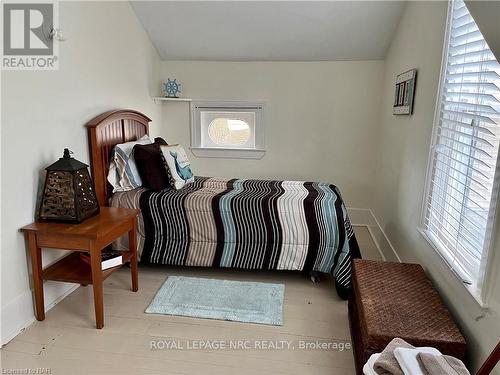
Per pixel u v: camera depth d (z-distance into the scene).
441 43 2.29
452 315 1.88
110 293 2.60
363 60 3.97
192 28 3.71
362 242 3.76
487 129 1.66
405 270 2.26
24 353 1.97
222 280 2.82
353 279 2.31
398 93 3.23
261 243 2.77
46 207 2.22
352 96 4.07
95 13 2.87
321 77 4.07
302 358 1.99
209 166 4.46
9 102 2.05
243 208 2.76
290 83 4.13
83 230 2.11
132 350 2.01
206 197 2.84
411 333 1.63
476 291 1.62
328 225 2.70
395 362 1.37
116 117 3.07
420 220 2.47
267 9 3.40
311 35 3.69
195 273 2.94
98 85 2.96
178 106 4.36
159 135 4.32
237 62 4.16
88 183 2.35
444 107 2.23
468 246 1.78
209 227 2.79
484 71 1.72
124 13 3.34
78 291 2.61
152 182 2.97
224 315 2.35
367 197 4.27
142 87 3.80
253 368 1.91
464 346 1.57
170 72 4.27
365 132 4.13
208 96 4.29
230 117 4.36
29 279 2.23
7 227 2.06
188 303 2.48
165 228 2.82
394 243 3.17
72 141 2.63
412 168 2.76
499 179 1.46
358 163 4.21
